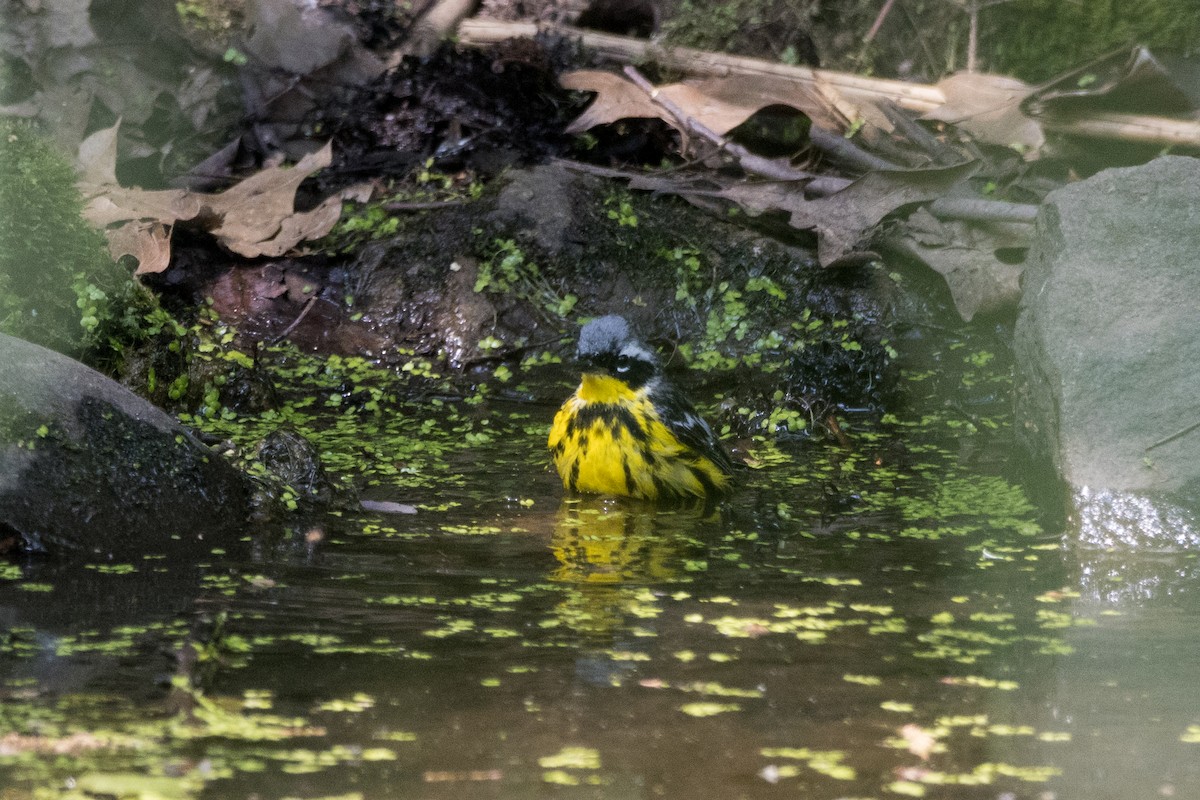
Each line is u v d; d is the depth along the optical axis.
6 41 16.73
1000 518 10.73
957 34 18.95
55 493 9.23
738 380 14.84
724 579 9.04
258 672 7.06
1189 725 6.62
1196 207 11.04
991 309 15.37
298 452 10.87
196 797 5.60
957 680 7.19
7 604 8.04
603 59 18.27
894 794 5.83
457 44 18.27
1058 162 16.80
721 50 18.70
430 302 15.47
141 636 7.54
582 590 8.69
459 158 17.23
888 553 9.75
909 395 14.62
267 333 15.10
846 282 15.82
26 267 12.23
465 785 5.79
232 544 9.56
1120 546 9.92
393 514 10.59
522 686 6.95
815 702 6.83
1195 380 10.33
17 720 6.33
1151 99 16.12
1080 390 10.43
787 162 16.59
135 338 12.94
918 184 15.54
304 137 17.30
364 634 7.70
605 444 11.19
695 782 5.89
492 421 13.67
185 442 10.00
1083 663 7.49
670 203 16.66
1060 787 5.93
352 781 5.80
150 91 17.11
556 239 15.96
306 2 18.62
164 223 14.92
